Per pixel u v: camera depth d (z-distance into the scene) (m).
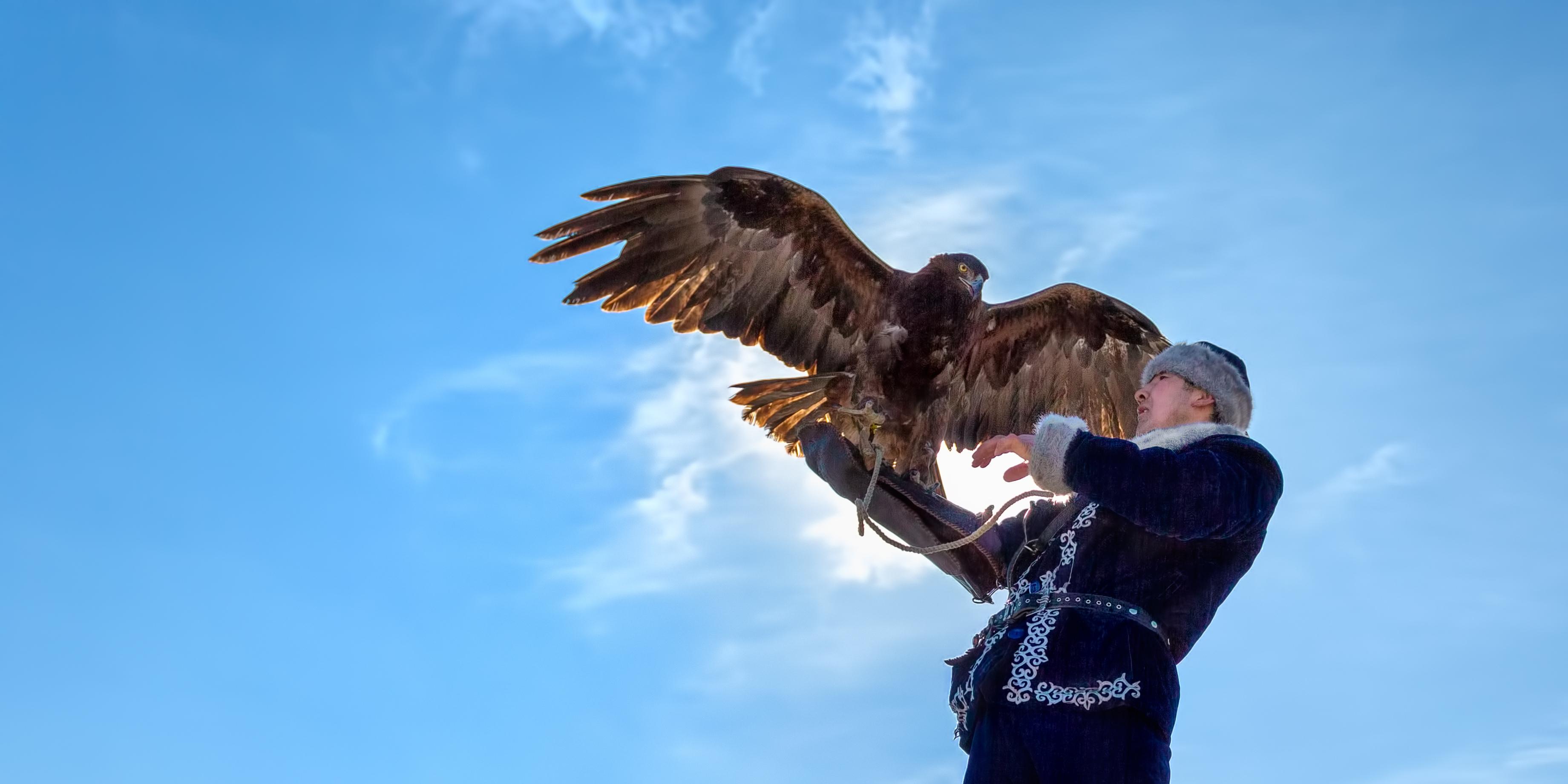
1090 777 3.59
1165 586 3.79
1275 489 3.82
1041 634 3.73
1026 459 3.96
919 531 4.58
